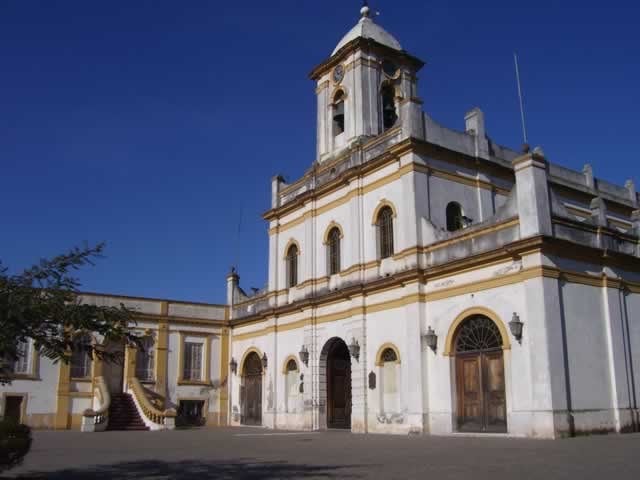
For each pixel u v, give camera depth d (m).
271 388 30.00
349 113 28.91
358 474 10.87
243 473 11.48
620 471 10.30
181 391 32.94
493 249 19.78
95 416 28.52
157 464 13.33
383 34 30.17
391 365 23.48
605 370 19.55
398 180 24.16
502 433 19.20
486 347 20.16
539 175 19.42
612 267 20.72
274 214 31.52
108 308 10.30
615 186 31.38
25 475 11.63
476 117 26.02
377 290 24.20
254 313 32.50
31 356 29.66
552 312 18.39
